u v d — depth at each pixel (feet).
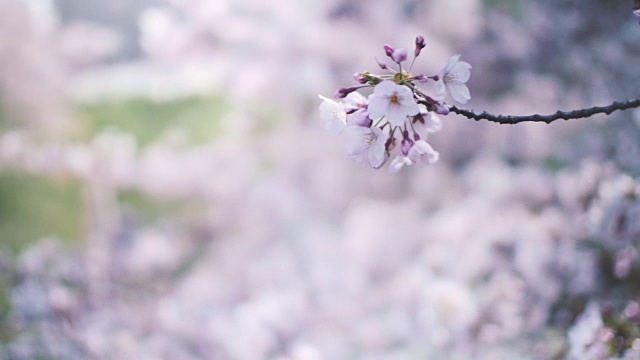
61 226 14.52
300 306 9.55
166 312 9.09
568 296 6.90
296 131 12.86
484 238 9.20
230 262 11.85
